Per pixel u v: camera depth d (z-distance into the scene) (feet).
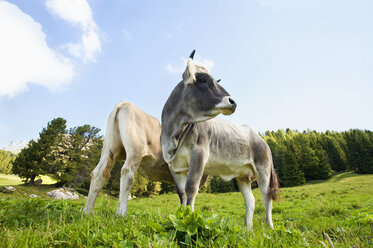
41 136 101.65
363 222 9.96
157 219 9.68
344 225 11.43
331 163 184.96
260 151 14.80
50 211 10.78
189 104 10.96
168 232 6.51
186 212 7.06
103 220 8.61
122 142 13.21
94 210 13.47
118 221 8.71
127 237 6.69
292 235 7.91
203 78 11.00
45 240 6.03
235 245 6.18
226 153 13.29
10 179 129.18
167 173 15.90
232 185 145.18
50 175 99.30
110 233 6.88
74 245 6.00
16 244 5.32
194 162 11.44
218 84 11.30
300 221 15.14
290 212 25.27
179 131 11.48
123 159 14.93
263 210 27.94
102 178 12.62
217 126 13.37
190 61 10.89
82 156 111.14
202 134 12.02
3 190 70.08
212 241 5.92
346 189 69.10
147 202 43.88
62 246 5.92
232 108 10.35
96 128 121.49
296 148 183.21
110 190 103.65
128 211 13.39
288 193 65.26
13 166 95.25
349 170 179.93
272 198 14.55
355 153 169.99
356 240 7.97
